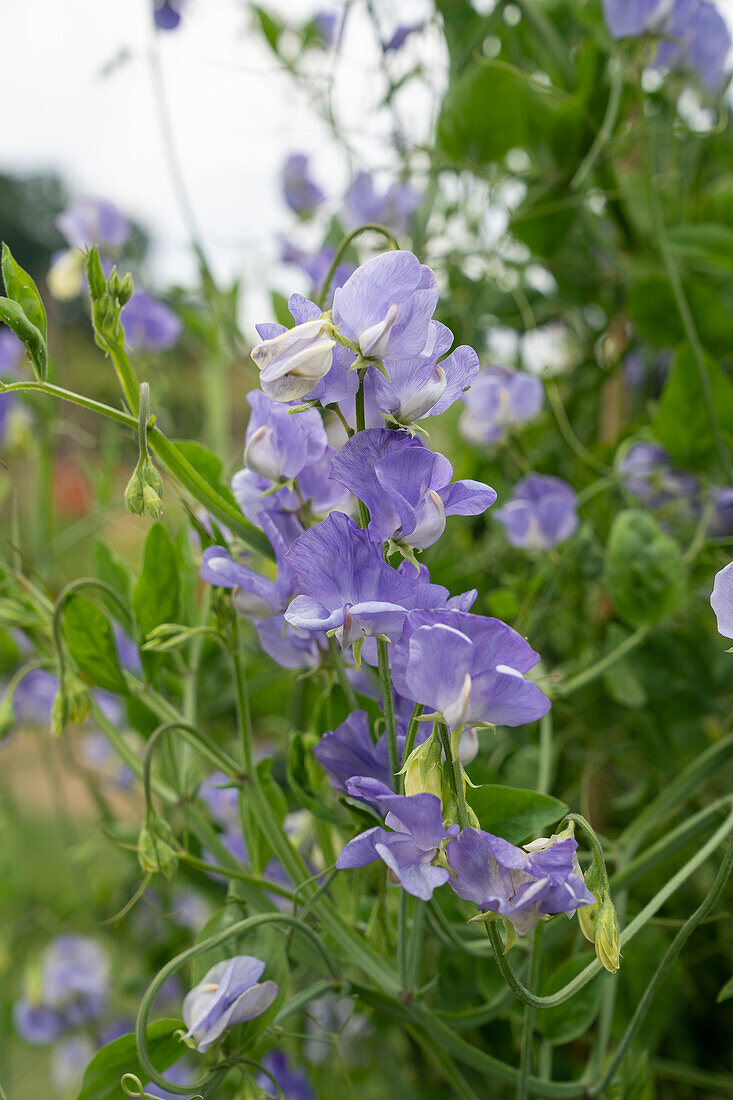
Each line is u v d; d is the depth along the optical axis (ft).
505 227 2.35
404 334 1.11
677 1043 2.18
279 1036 1.55
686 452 1.94
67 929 3.01
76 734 2.89
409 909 1.53
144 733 1.84
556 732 2.26
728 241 2.06
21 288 1.25
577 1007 1.48
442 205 2.53
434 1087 2.26
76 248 2.48
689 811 2.12
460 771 1.09
